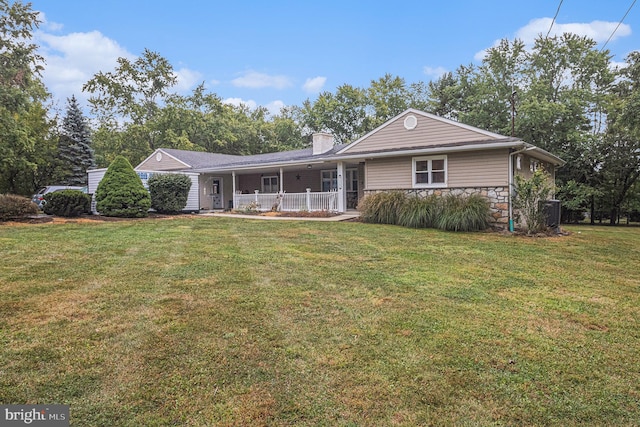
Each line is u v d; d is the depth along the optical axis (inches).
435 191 488.4
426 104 1244.5
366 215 490.3
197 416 84.7
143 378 99.0
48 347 114.9
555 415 87.3
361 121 1414.9
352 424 83.0
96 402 88.7
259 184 834.2
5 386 94.0
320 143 704.4
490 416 86.4
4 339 119.8
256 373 102.7
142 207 534.6
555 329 137.1
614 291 188.4
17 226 399.2
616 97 791.1
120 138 1194.6
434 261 250.8
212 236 350.0
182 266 222.2
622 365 111.2
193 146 1242.6
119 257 246.5
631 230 580.1
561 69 845.8
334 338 125.2
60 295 164.4
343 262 242.4
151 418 83.6
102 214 526.6
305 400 91.2
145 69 1255.5
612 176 796.0
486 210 423.2
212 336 124.9
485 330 134.3
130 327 130.9
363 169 664.4
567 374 105.2
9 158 721.6
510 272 224.5
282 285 185.8
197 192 691.4
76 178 994.7
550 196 642.8
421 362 109.8
